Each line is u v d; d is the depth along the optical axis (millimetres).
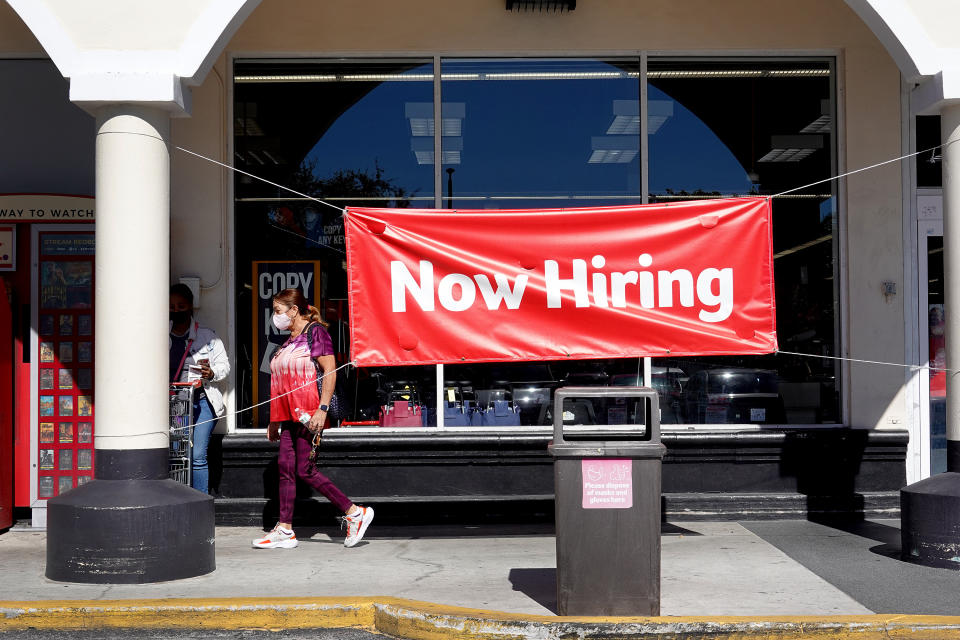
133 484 6152
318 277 8266
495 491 8055
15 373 7996
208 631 5344
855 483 8133
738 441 8031
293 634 5301
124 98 6195
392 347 6797
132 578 5984
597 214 6836
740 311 6840
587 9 8258
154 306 6277
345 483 8047
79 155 8328
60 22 6301
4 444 7762
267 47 8195
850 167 8211
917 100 6789
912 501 6465
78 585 5953
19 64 8320
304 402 7078
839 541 7203
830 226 8297
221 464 8062
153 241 6285
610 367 8227
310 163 8297
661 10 8250
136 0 6316
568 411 8203
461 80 8320
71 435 7906
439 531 7754
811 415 8227
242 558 6777
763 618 5000
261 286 8258
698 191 8289
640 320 6824
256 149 8289
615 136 8305
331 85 8320
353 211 6793
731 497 8023
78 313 7926
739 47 8258
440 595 5652
